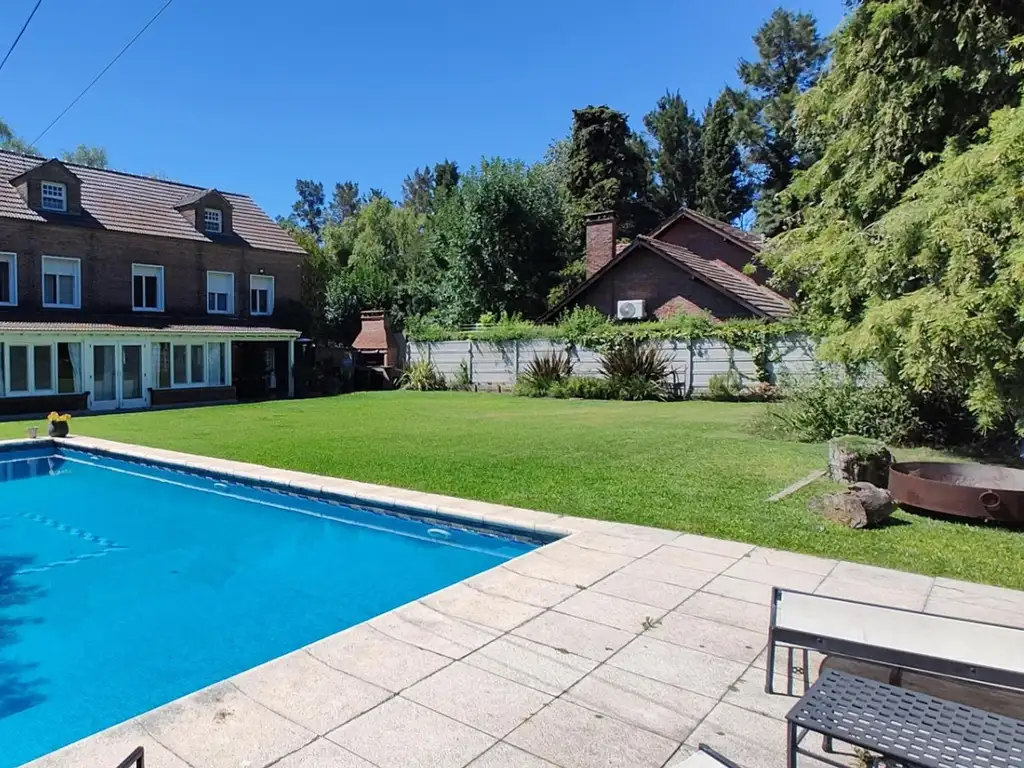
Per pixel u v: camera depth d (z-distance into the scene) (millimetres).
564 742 2725
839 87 11172
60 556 6824
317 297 33000
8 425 15695
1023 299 6891
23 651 4691
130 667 4469
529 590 4488
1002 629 2645
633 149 40719
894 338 8305
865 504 5930
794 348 18203
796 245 11859
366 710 2973
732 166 41562
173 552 6934
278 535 7492
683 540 5590
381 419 15391
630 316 23125
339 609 5449
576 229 36094
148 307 22938
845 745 2648
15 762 3400
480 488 7664
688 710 2973
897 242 8727
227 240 24984
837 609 2916
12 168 21516
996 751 1908
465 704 3025
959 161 7836
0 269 19625
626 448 10398
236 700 3059
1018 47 8859
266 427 14227
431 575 6199
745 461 9172
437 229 34250
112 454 11062
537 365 22094
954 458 9383
